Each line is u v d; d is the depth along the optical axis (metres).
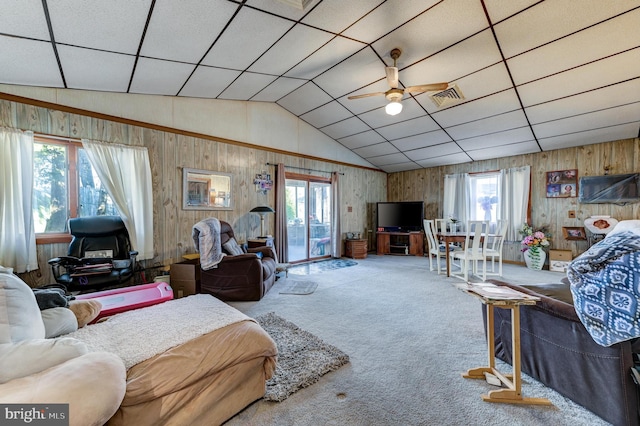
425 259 6.17
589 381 1.41
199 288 3.44
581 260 1.42
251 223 4.83
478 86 3.54
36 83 2.82
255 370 1.51
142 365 1.20
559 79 3.23
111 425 1.06
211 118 4.32
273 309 2.98
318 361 1.89
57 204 3.12
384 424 1.37
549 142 4.79
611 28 2.47
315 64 3.28
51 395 0.81
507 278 4.28
